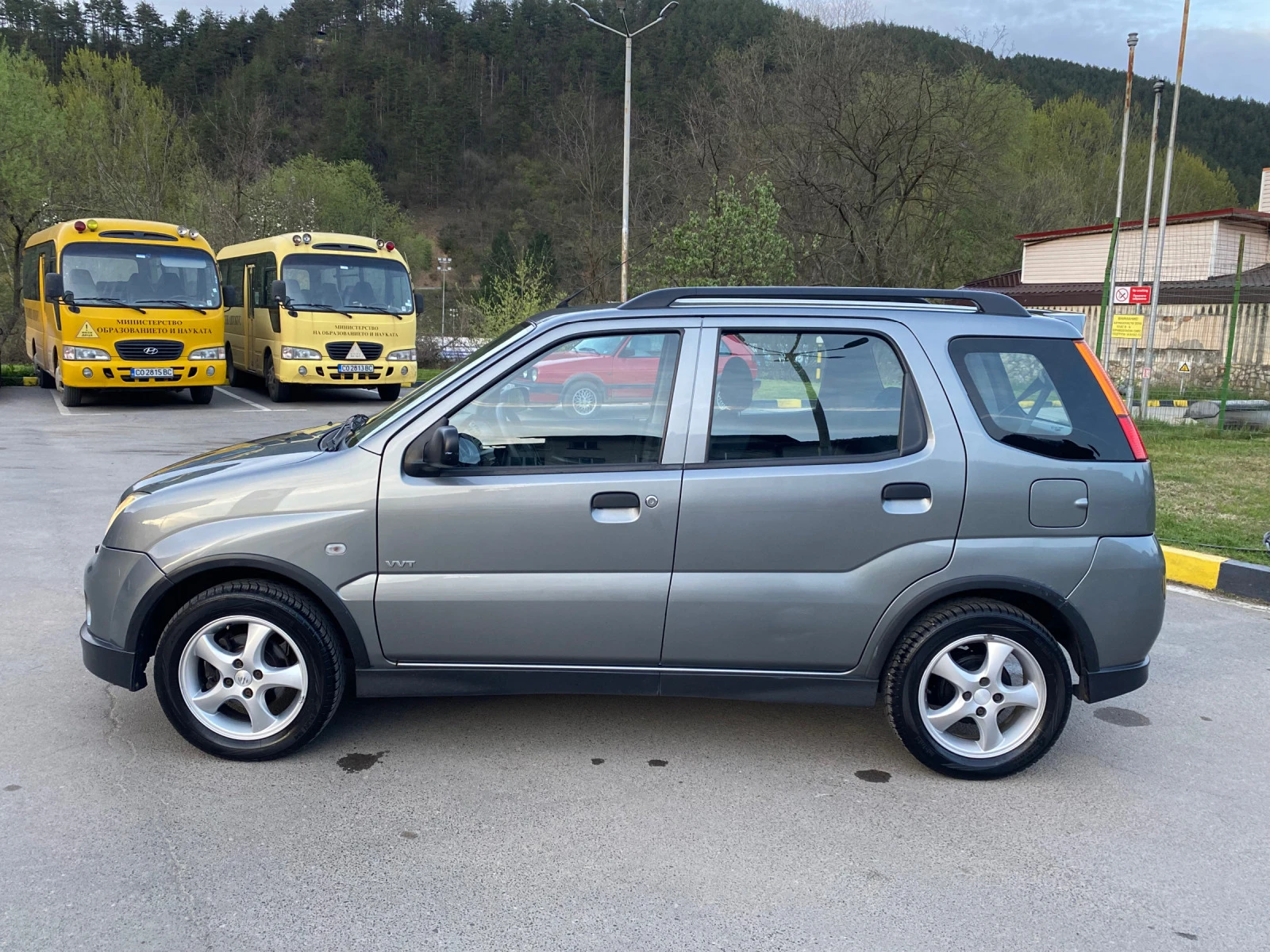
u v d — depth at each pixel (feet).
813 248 83.76
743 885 10.05
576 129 135.23
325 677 12.35
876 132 88.69
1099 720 14.94
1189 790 12.58
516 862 10.37
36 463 34.81
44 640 16.88
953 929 9.37
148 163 115.65
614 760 12.98
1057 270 110.63
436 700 14.98
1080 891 10.12
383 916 9.33
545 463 12.18
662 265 77.92
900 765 13.11
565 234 140.15
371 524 12.01
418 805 11.55
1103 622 12.33
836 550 12.05
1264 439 47.50
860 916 9.54
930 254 100.78
